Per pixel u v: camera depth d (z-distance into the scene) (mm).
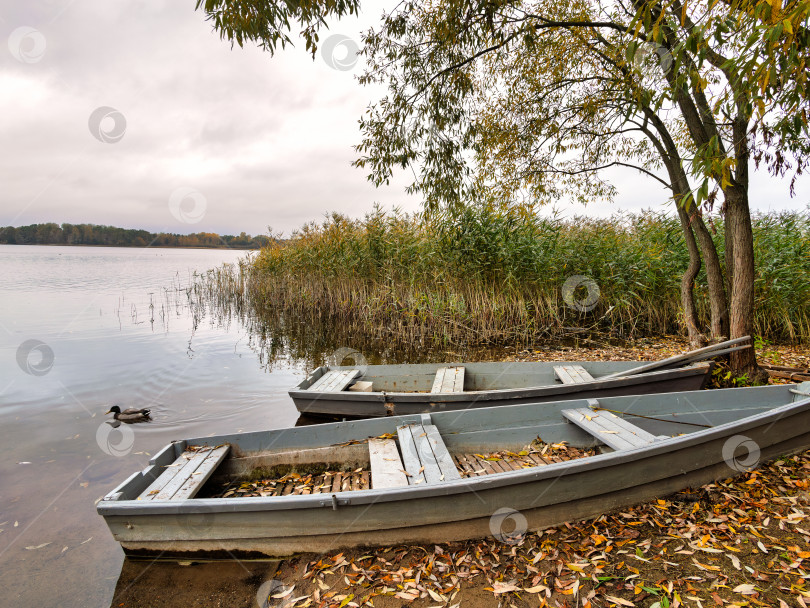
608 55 6730
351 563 3086
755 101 2744
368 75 6711
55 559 3332
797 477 3600
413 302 10461
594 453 4375
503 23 6254
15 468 4762
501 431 4504
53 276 28188
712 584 2645
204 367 8781
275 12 4523
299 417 6203
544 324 10656
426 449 3846
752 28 2787
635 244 10773
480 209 10062
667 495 3496
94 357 9430
